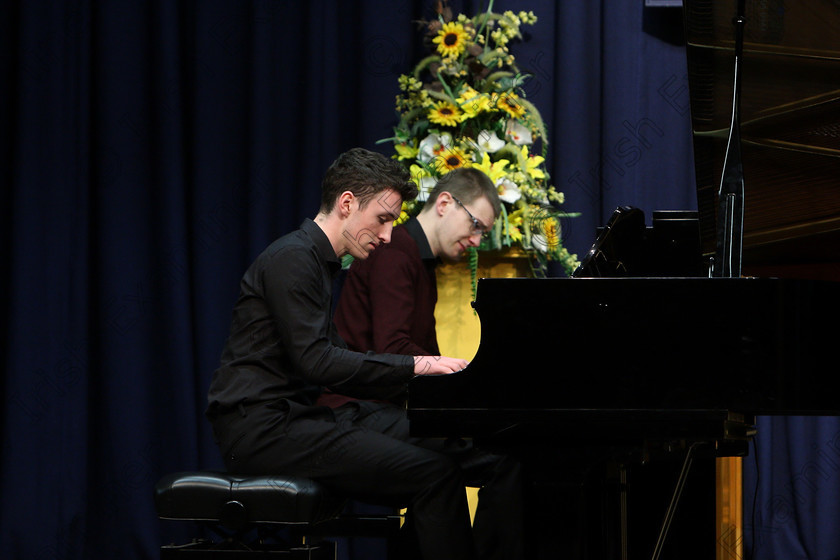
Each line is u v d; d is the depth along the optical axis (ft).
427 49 24.36
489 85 22.11
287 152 24.95
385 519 15.25
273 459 13.79
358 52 25.04
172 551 13.15
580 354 11.86
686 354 11.77
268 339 14.21
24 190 24.00
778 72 13.58
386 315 16.76
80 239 24.22
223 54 24.97
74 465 23.80
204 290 24.53
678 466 17.39
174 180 24.35
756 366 11.69
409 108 22.71
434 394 12.02
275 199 24.81
